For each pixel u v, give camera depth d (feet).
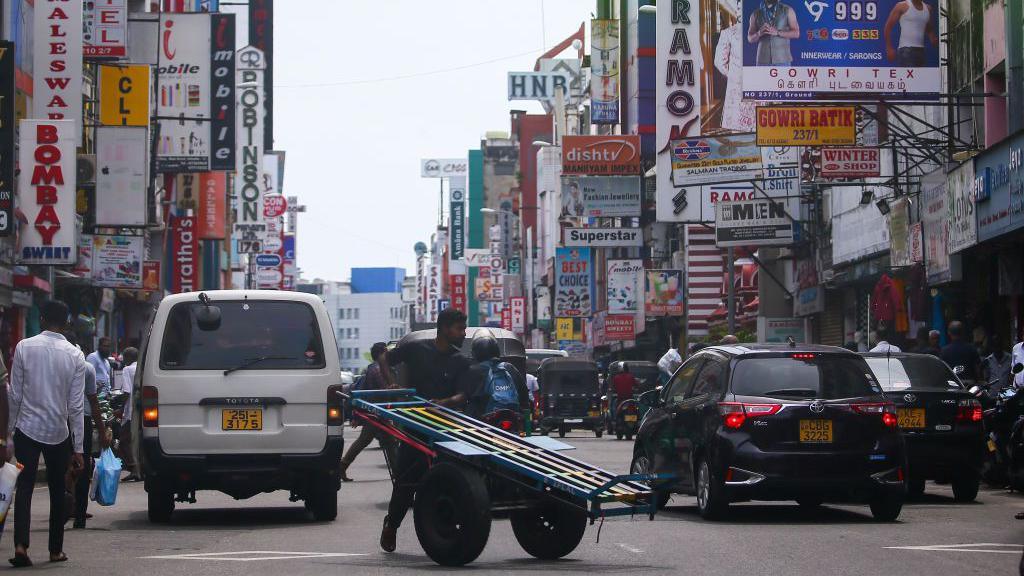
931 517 52.37
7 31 102.01
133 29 156.25
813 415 49.08
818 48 99.81
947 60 105.50
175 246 179.22
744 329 153.48
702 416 51.13
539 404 152.05
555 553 38.86
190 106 157.58
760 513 54.65
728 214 140.67
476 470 37.35
